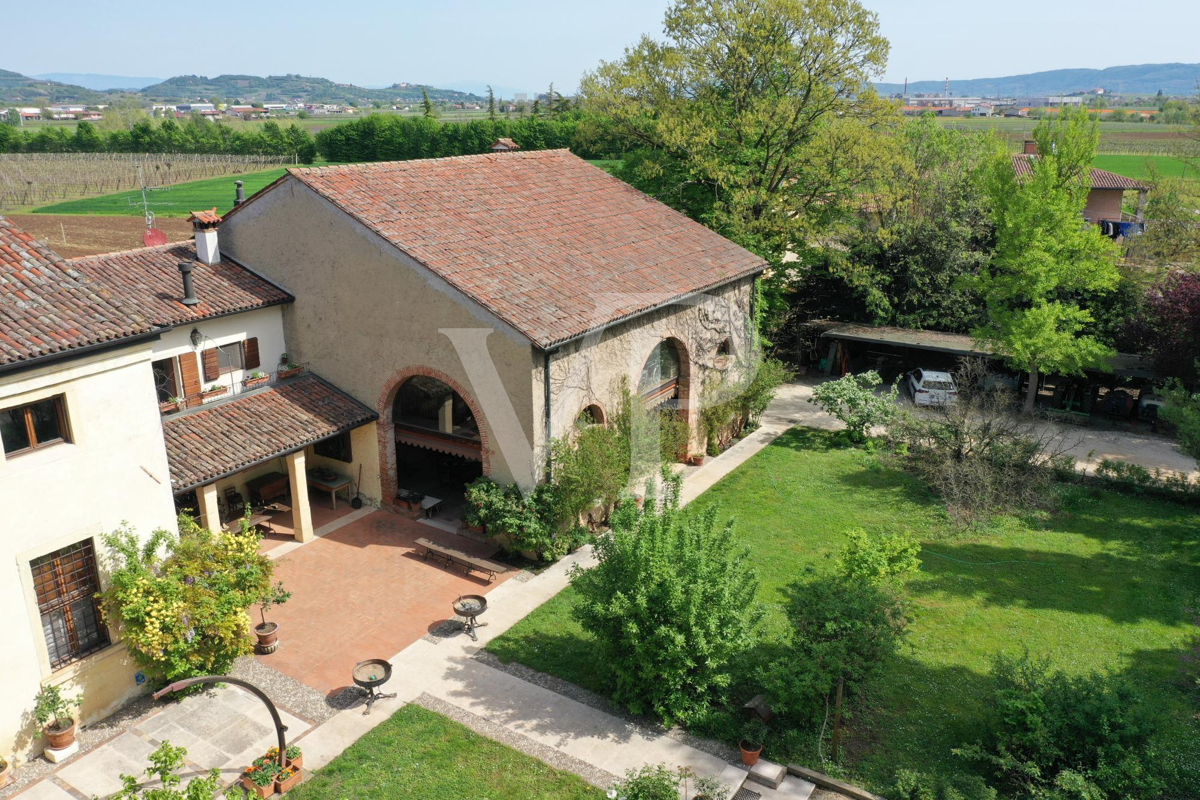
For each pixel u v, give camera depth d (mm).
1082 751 12094
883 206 33375
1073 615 17141
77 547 13484
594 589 14141
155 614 13656
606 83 32594
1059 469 23703
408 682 15023
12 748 12742
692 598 13023
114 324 13398
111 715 14047
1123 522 21281
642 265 22141
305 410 19906
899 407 26641
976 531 20766
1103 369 26766
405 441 20953
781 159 31359
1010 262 26328
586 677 15227
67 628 13492
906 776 11992
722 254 25203
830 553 19703
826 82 30031
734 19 29875
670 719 13805
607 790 12414
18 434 12539
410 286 18812
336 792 12375
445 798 12312
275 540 19984
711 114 31375
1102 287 26703
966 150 37531
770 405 30578
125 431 13781
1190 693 14602
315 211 19609
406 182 21266
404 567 18969
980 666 15477
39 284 13820
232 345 20094
